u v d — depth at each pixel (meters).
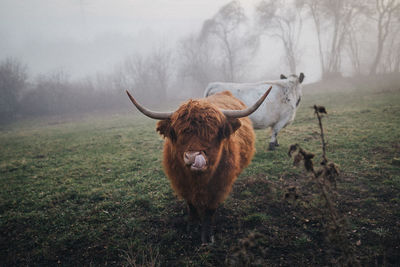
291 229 3.61
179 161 3.03
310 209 4.00
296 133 9.04
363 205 4.09
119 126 16.84
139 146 9.60
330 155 6.43
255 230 3.63
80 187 5.69
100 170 6.91
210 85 7.58
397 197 4.24
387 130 8.09
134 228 3.86
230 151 3.32
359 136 7.75
